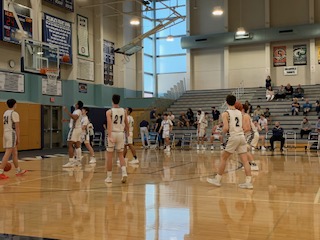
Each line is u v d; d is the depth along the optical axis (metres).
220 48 25.62
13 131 8.30
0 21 15.65
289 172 8.79
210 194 6.12
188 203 5.43
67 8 19.19
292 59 23.89
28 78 17.61
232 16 25.03
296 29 22.95
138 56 25.61
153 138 18.91
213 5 25.47
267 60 24.09
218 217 4.59
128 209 5.07
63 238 3.78
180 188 6.73
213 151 16.16
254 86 24.67
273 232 3.92
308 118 18.77
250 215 4.68
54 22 18.53
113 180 7.75
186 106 23.22
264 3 24.25
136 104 23.44
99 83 21.64
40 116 17.72
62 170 9.53
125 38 24.05
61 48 18.92
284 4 23.98
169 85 27.67
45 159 12.75
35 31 16.80
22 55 14.80
